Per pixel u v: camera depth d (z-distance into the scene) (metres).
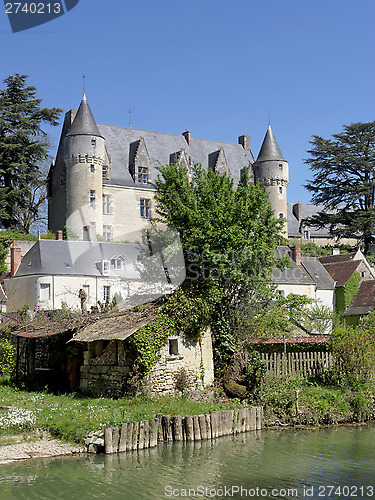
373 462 12.60
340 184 61.00
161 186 20.20
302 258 45.47
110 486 10.84
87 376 18.23
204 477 11.38
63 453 12.84
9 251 45.47
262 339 19.78
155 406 15.07
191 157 66.38
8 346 21.38
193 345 17.30
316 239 73.50
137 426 13.47
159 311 16.58
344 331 19.50
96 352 17.94
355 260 45.50
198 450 13.37
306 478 11.37
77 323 18.50
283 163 66.69
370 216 57.81
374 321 23.64
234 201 19.11
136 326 15.84
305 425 16.30
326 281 44.06
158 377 16.22
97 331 16.92
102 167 56.28
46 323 20.28
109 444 12.98
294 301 21.56
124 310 18.17
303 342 19.89
